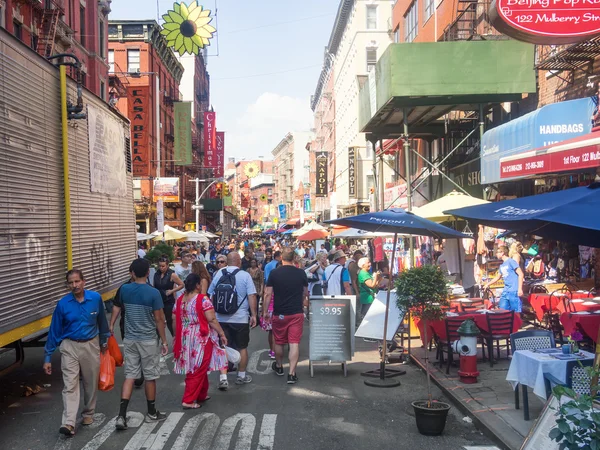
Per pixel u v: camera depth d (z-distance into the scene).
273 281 9.68
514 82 17.67
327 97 70.69
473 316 9.98
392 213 8.88
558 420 4.09
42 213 7.94
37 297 7.63
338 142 61.72
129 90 45.69
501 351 11.34
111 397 8.66
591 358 6.40
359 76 29.81
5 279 6.70
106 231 10.94
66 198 8.73
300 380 9.66
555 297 11.23
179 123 55.78
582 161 9.48
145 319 7.25
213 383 9.47
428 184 28.05
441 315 8.48
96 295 7.22
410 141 29.69
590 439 4.03
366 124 23.28
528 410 7.11
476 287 15.15
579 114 13.16
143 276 7.36
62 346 6.94
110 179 11.24
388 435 6.79
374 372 9.91
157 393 8.78
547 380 6.29
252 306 9.43
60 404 8.27
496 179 15.62
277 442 6.53
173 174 56.66
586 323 9.00
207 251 36.72
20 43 7.41
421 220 8.53
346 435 6.78
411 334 13.29
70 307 6.98
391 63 17.83
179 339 7.96
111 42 47.22
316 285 14.27
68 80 9.12
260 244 40.41
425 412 6.72
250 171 75.75
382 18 49.88
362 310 14.20
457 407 7.91
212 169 77.44
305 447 6.37
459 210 6.54
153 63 48.91
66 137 8.73
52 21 24.02
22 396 8.73
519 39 11.23
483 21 20.89
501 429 6.64
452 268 14.90
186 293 8.05
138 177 45.53
